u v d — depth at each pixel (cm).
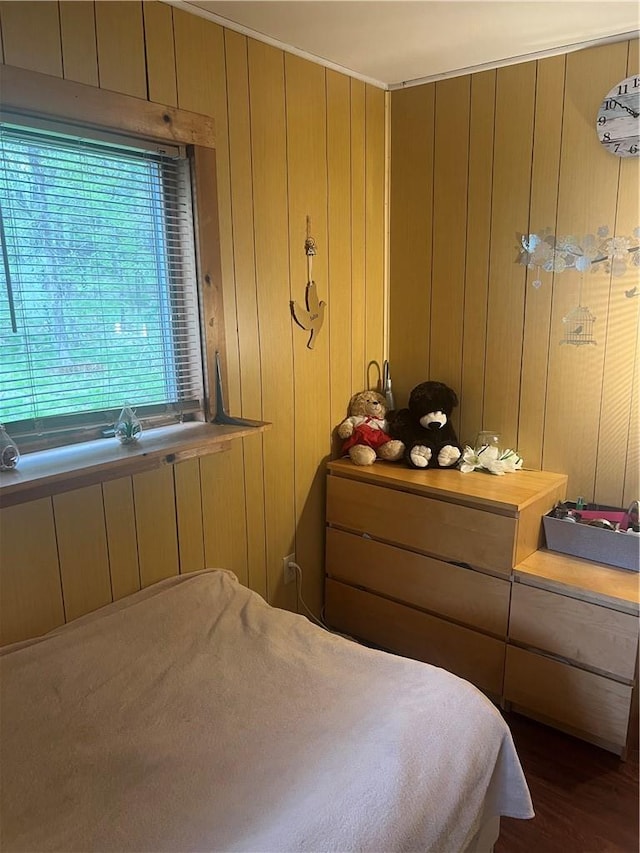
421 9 190
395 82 258
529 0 183
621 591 195
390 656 166
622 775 196
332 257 252
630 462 225
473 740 139
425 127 256
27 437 171
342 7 188
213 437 189
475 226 249
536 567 212
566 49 217
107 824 117
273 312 230
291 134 226
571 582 201
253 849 110
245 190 213
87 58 165
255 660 165
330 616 272
